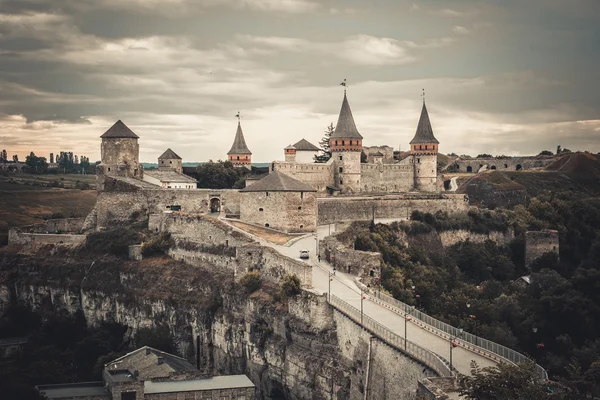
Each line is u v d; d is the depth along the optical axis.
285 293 141.38
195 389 135.25
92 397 136.50
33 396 142.38
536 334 159.75
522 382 78.50
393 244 191.75
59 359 178.25
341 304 124.00
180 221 198.88
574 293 172.50
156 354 159.50
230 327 161.50
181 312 178.50
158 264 196.25
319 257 159.62
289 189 187.88
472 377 81.31
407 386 94.75
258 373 148.75
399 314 114.50
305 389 130.38
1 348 187.00
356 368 113.12
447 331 102.81
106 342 184.25
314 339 130.38
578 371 103.12
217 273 179.12
